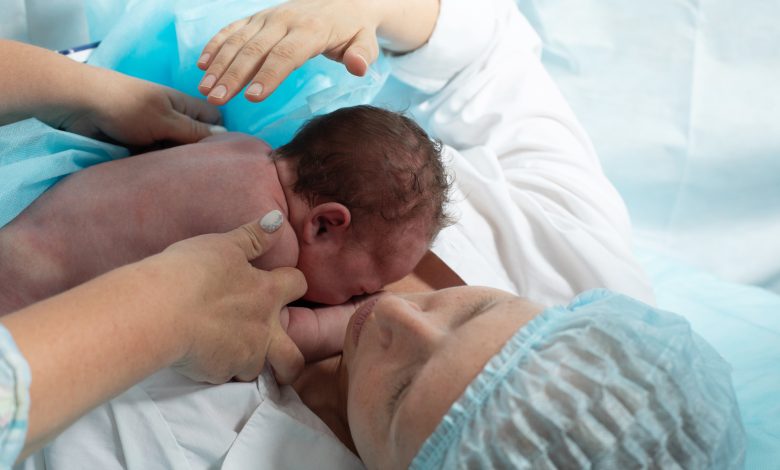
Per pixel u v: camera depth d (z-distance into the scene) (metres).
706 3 1.51
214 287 0.67
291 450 0.74
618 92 1.61
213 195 0.82
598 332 0.62
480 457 0.58
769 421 0.97
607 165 1.64
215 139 0.94
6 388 0.47
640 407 0.58
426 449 0.60
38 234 0.79
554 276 1.03
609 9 1.59
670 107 1.58
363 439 0.68
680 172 1.59
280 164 0.89
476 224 1.05
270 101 1.04
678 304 1.31
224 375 0.73
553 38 1.63
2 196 0.80
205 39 1.02
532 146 1.17
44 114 0.87
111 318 0.56
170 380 0.74
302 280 0.82
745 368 1.11
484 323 0.65
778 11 1.47
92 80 0.88
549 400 0.58
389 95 1.31
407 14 1.07
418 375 0.64
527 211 1.07
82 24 1.22
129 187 0.82
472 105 1.19
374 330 0.72
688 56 1.55
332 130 0.88
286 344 0.77
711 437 0.60
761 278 1.54
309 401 0.84
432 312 0.71
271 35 0.84
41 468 0.73
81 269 0.79
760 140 1.53
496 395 0.60
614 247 1.05
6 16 1.15
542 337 0.63
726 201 1.57
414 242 0.90
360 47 0.90
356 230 0.87
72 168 0.87
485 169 1.11
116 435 0.73
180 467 0.72
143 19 1.04
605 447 0.57
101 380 0.54
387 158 0.87
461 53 1.17
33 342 0.51
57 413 0.52
